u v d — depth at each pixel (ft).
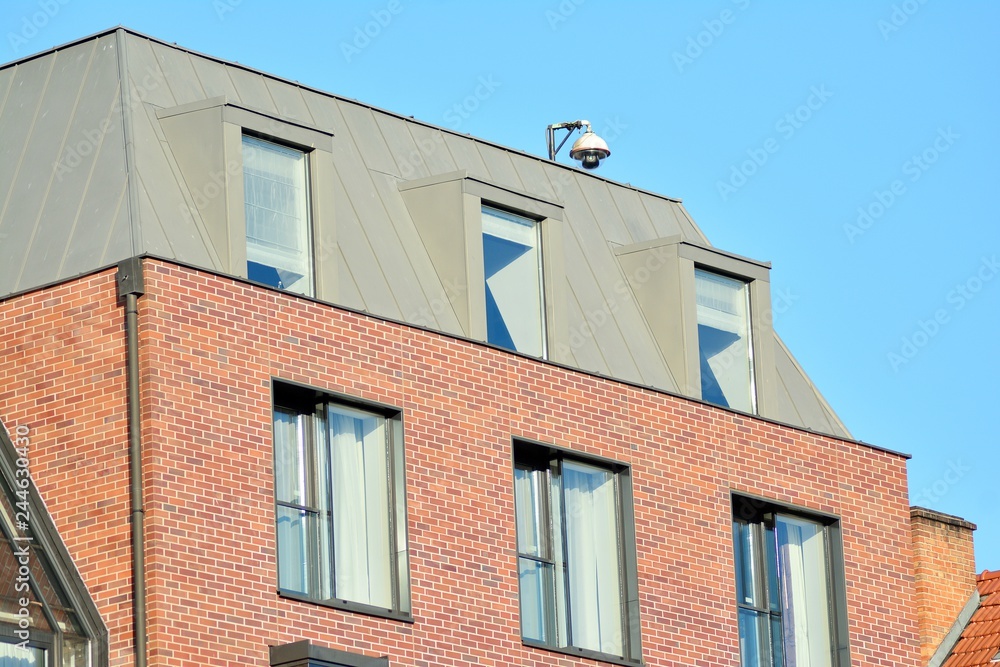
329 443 136.77
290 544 133.28
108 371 130.31
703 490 155.94
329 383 136.36
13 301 135.33
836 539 164.35
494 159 166.61
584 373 151.33
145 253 130.41
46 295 134.10
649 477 152.87
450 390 142.72
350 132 156.04
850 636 162.20
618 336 159.63
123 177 138.51
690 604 152.25
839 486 165.58
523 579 145.69
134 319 129.39
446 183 151.74
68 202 140.15
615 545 150.82
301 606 130.72
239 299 133.39
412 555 137.18
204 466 128.67
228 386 131.23
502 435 144.66
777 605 159.84
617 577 150.10
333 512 135.85
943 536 181.57
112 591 126.52
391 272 146.92
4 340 134.82
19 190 143.84
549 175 169.99
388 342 140.26
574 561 148.15
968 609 180.75
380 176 153.99
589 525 149.89
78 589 126.21
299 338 135.64
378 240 148.36
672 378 160.86
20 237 140.46
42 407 132.36
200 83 148.97
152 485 126.31
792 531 162.91
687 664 150.61
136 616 124.36
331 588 134.10
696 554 153.89
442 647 136.98
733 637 154.10
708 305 165.07
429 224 151.74
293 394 135.44
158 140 141.38
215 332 131.64
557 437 148.15
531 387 147.54
